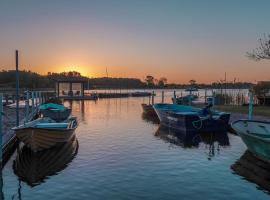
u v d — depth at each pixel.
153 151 17.47
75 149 17.91
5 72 125.81
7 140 16.75
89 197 10.55
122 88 178.62
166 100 74.75
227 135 22.95
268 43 36.84
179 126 24.70
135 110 44.69
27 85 119.75
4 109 38.12
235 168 14.05
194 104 43.34
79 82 70.25
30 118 28.00
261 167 14.22
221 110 32.94
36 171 13.69
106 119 33.56
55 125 18.61
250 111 23.08
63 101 63.66
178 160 15.43
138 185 11.72
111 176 12.77
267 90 38.31
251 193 11.09
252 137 14.54
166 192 11.04
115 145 19.11
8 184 12.02
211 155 16.58
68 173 13.24
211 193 11.02
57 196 10.69
